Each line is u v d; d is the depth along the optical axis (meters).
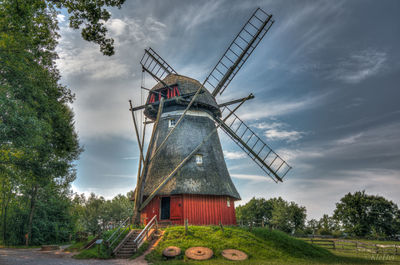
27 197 31.27
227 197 23.97
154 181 23.03
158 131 26.69
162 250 15.83
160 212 22.19
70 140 20.77
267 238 18.30
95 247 17.44
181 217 21.14
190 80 27.86
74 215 38.44
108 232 19.27
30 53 15.88
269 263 13.91
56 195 35.28
